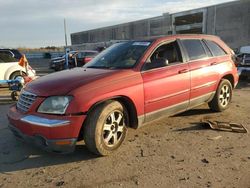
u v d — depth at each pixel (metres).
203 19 47.16
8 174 4.32
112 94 4.71
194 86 6.22
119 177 4.14
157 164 4.51
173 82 5.70
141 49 5.58
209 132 5.90
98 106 4.65
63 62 25.97
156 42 5.71
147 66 5.32
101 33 78.00
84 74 5.02
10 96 10.93
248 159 4.65
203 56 6.62
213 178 4.06
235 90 11.25
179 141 5.43
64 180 4.11
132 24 65.31
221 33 44.03
